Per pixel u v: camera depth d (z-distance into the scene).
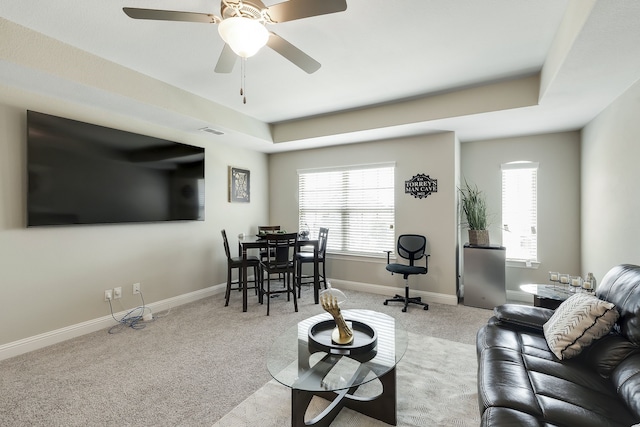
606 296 1.87
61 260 2.90
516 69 2.86
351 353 1.79
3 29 2.08
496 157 4.35
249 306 3.96
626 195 2.56
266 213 5.52
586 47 1.92
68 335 2.92
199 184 4.16
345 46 2.47
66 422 1.78
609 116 2.90
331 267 5.03
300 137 4.46
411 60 2.70
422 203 4.23
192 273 4.18
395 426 1.75
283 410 1.90
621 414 1.25
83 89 2.62
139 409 1.90
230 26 1.61
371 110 3.91
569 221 3.94
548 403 1.27
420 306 3.94
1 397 2.02
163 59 2.67
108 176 3.17
